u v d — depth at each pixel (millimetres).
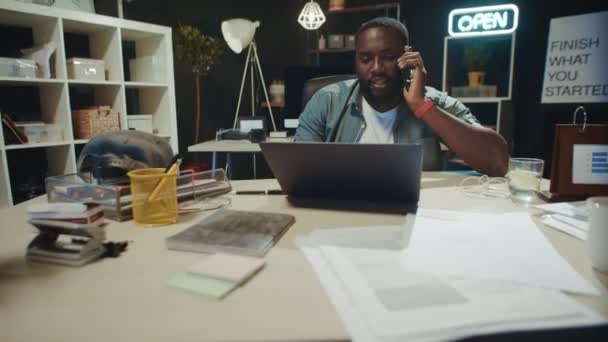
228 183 1089
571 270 525
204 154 3891
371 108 1509
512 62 3449
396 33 1369
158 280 513
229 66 3904
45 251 581
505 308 425
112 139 961
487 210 854
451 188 1091
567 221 744
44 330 398
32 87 2641
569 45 3168
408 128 1488
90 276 529
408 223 743
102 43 2809
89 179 960
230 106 3980
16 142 2273
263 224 713
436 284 483
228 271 519
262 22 4008
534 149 3686
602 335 397
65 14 2373
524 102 3832
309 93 1875
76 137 2652
